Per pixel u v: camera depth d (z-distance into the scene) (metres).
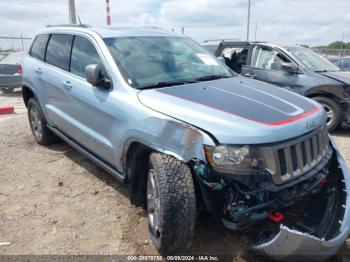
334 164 3.42
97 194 4.22
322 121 3.27
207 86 3.62
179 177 2.82
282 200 2.80
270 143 2.72
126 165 3.55
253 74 7.61
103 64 3.87
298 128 2.90
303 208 3.09
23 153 5.55
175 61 4.11
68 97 4.46
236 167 2.66
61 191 4.31
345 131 7.08
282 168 2.79
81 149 4.52
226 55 8.52
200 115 2.88
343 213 2.90
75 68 4.47
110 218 3.71
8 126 7.10
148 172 3.23
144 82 3.63
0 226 3.59
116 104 3.52
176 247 2.92
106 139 3.79
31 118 5.97
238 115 2.88
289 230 2.53
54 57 5.06
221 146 2.69
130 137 3.30
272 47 7.54
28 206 3.97
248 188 2.72
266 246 2.71
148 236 3.38
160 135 3.00
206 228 3.47
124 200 4.07
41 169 4.95
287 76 7.09
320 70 7.11
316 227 2.89
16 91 13.84
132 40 4.17
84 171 4.87
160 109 3.10
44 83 5.13
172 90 3.44
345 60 13.69
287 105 3.24
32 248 3.26
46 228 3.56
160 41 4.35
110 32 4.24
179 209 2.78
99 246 3.27
